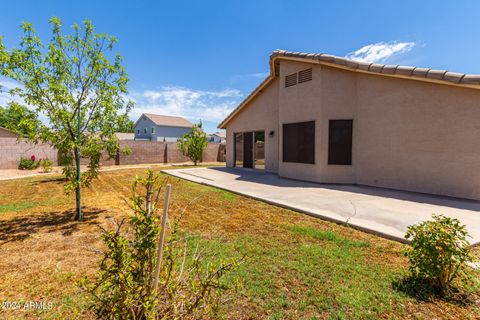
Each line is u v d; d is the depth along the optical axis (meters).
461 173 7.11
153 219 1.88
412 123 8.05
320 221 5.25
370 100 9.11
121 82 5.80
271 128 13.64
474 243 3.90
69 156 5.47
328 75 9.80
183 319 2.02
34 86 4.81
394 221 4.98
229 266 2.31
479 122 6.78
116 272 1.75
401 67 7.88
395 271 3.15
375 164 9.05
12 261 3.42
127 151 6.33
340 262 3.39
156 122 41.91
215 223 5.11
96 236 4.36
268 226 4.92
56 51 4.98
